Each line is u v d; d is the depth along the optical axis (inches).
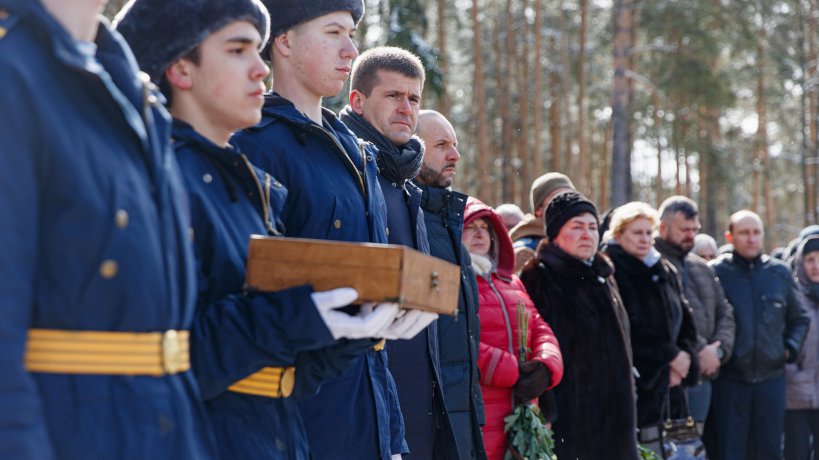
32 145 81.3
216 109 115.9
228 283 109.0
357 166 151.7
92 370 85.3
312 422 137.5
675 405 305.1
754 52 1206.3
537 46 1031.0
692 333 305.7
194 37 114.0
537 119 1034.7
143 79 100.1
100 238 84.2
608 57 1196.5
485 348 223.1
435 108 897.5
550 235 263.1
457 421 197.0
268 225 118.0
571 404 251.9
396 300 103.2
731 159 1238.9
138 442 86.4
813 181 1284.4
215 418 110.9
